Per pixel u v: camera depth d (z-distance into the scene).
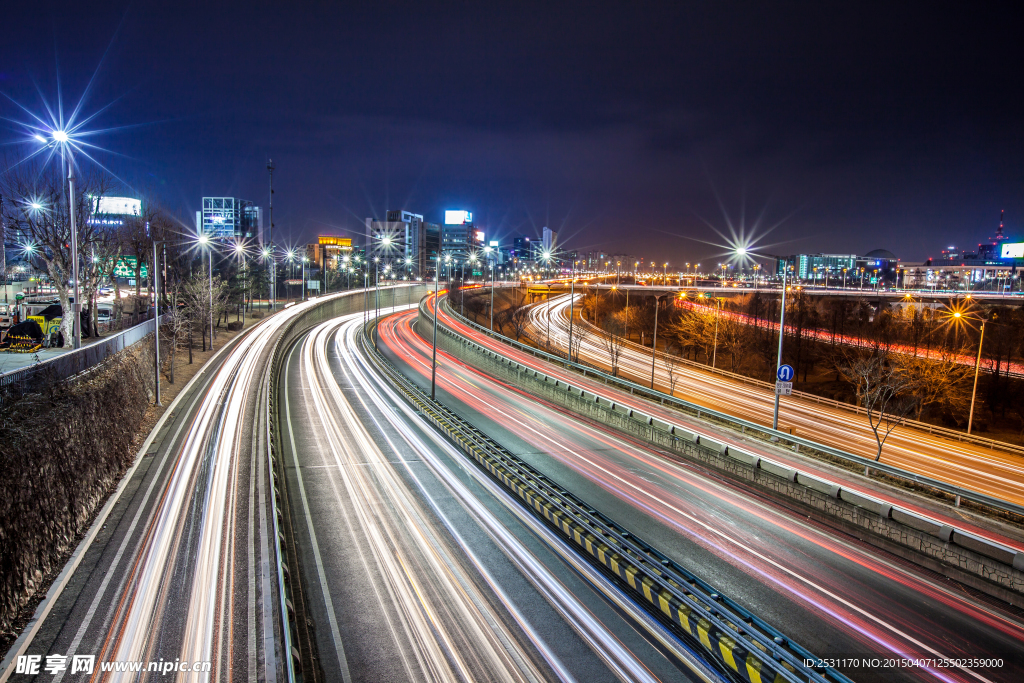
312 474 28.14
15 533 15.77
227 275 82.06
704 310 100.44
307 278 150.25
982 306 86.56
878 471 26.28
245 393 42.59
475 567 19.05
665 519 23.31
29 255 64.44
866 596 17.70
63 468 19.67
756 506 24.84
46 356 33.56
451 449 32.88
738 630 14.48
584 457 31.89
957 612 16.88
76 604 15.77
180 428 33.22
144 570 17.61
